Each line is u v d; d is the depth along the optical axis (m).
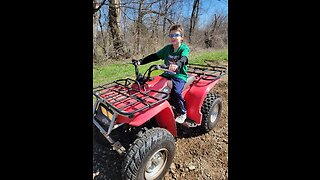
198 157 2.16
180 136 2.52
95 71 6.12
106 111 1.93
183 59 2.01
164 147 1.70
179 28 2.17
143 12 8.51
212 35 14.91
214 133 2.60
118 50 8.99
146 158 1.57
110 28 8.73
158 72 5.23
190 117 2.30
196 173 1.95
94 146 2.25
